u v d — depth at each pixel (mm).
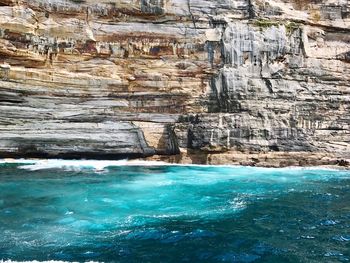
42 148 28953
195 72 32688
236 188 21688
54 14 30766
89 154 30172
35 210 16422
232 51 32594
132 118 31344
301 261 11977
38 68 29781
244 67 32312
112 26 32031
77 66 30953
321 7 35250
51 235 13648
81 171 25594
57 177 23250
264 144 30469
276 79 32281
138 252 12383
